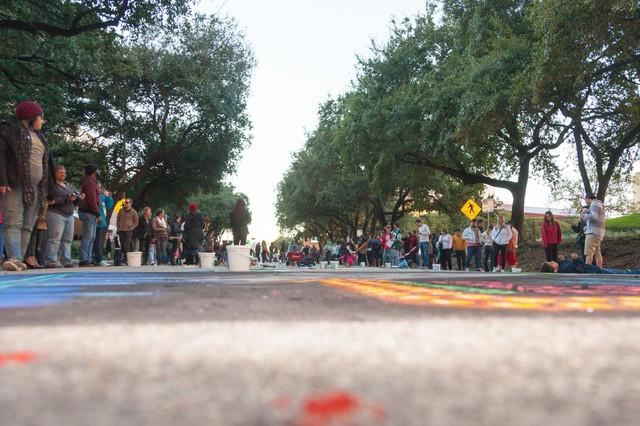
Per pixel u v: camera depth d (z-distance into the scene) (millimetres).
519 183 24734
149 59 24734
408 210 41844
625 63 15828
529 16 17172
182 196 33094
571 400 620
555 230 14680
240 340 1085
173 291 2857
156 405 568
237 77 26578
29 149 7387
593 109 20250
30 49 15945
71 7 14438
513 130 21703
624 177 25203
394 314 1660
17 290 2924
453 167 26828
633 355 923
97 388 651
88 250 10961
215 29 26266
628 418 547
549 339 1105
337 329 1276
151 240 17688
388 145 24344
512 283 4055
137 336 1146
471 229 18156
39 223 9422
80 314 1648
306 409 543
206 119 26781
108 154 29453
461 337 1128
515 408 579
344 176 36906
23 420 513
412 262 26031
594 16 13273
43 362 827
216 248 40375
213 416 521
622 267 17484
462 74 20141
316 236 66938
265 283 3830
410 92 22750
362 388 661
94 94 23797
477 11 20406
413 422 513
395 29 26812
